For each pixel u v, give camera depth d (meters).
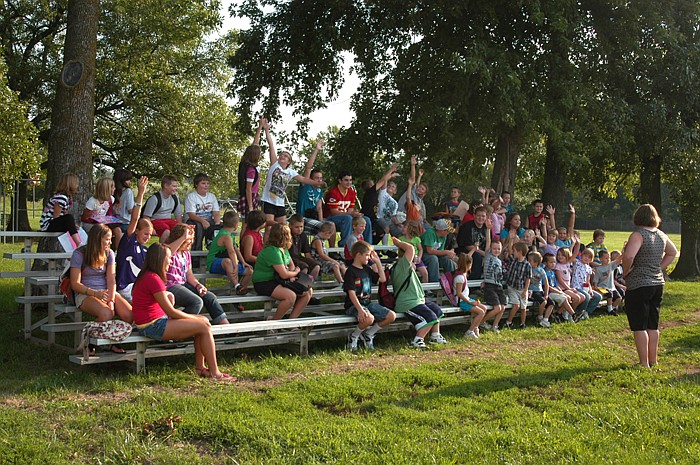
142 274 6.92
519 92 14.98
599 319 12.23
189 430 5.15
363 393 6.35
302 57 17.19
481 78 14.62
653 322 7.95
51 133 11.52
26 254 8.40
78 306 7.20
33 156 22.14
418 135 17.39
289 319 8.38
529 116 15.53
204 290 7.94
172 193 10.08
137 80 26.98
